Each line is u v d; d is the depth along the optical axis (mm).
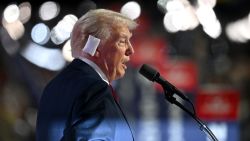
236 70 18047
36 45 15961
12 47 16000
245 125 16828
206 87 14367
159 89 13406
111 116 6164
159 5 14844
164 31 16078
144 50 14242
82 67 6516
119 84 13477
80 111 6184
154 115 13328
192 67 13586
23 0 15664
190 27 15281
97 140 5984
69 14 15102
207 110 13250
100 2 15703
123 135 6227
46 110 6645
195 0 14906
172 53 15680
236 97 13297
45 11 15555
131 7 14414
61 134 6348
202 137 13078
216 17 16156
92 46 6535
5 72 16031
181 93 7043
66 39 14656
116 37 6566
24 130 15664
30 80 16031
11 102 15766
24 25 16047
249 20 16906
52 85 6680
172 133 13242
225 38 17609
